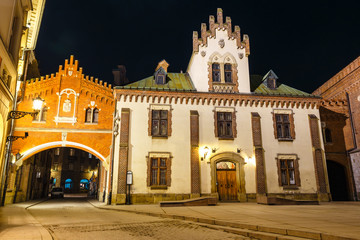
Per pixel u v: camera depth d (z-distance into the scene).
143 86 22.59
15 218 12.03
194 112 21.69
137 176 20.11
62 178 62.81
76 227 9.98
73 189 64.31
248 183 21.12
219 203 19.34
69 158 64.94
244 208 15.10
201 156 21.11
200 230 9.23
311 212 12.90
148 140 20.86
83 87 23.72
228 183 21.27
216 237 8.08
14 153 21.56
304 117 23.20
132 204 19.50
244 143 21.88
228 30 24.52
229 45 24.19
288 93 24.02
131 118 21.06
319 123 23.08
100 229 9.49
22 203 23.22
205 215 11.96
